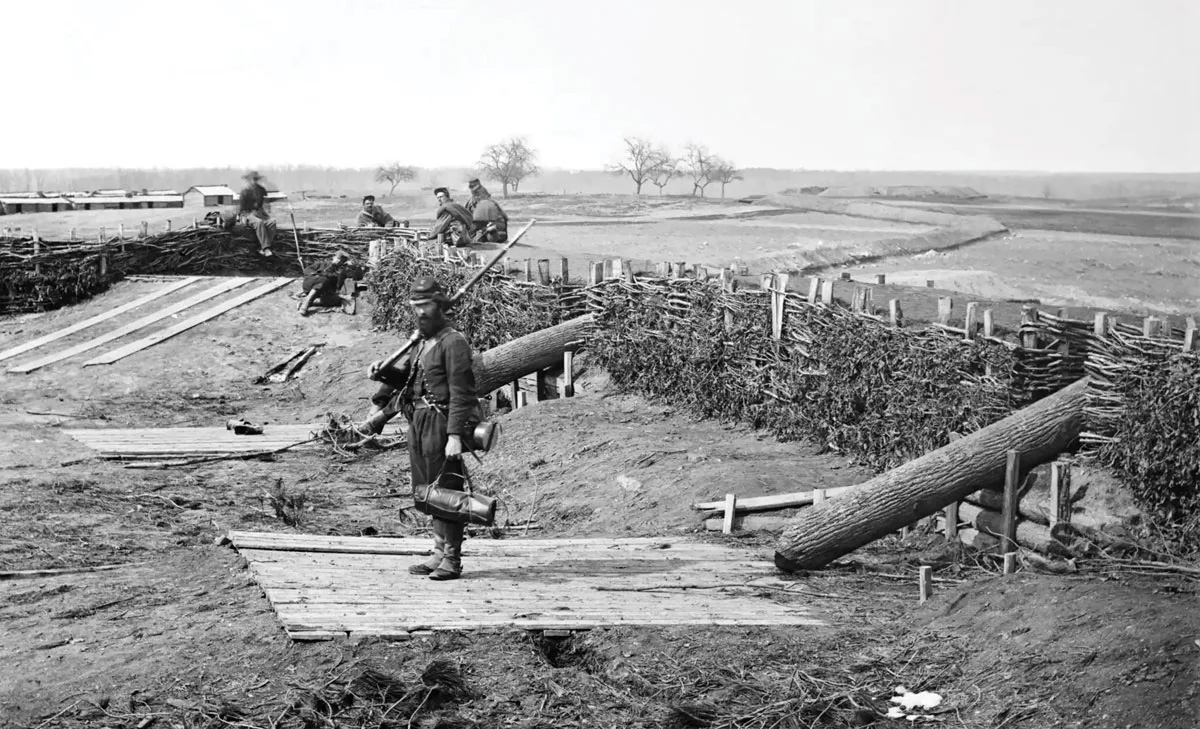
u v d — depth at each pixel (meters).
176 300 25.02
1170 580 7.35
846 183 146.12
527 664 6.23
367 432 8.34
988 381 10.88
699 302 15.41
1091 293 25.69
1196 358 8.80
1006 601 6.85
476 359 17.20
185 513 11.54
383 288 23.33
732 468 12.18
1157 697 5.25
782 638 6.78
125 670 5.99
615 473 12.89
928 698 5.88
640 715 5.77
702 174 111.38
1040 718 5.43
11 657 6.22
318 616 6.61
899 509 8.93
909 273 30.52
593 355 17.34
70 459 14.02
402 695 5.72
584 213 59.53
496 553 9.30
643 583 8.14
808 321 13.53
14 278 24.92
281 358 21.88
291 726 5.39
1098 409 9.38
